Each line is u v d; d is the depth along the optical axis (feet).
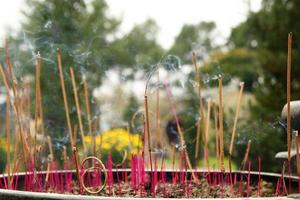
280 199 4.76
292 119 6.64
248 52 41.93
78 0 25.63
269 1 25.62
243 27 42.70
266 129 19.93
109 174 6.82
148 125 6.33
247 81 35.09
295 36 24.49
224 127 15.17
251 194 6.89
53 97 19.60
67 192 6.96
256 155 19.63
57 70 19.67
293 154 6.86
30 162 6.95
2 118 18.10
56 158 12.89
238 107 7.02
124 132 16.08
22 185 7.13
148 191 6.94
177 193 6.88
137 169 6.99
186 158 7.55
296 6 24.64
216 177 7.77
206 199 4.70
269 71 23.82
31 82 20.47
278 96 23.09
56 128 18.94
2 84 13.91
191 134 20.80
